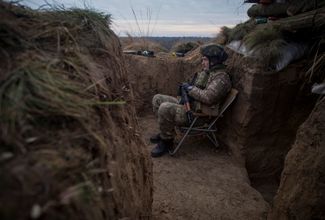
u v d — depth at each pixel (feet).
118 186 4.46
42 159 2.77
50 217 2.37
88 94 4.16
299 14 14.35
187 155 15.72
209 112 14.93
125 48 26.99
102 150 3.78
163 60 22.22
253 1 18.90
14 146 2.77
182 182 13.00
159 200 11.47
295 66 13.71
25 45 4.07
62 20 5.37
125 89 6.95
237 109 14.97
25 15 4.79
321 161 8.14
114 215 4.03
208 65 15.25
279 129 14.73
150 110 22.12
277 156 15.02
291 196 9.04
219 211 11.26
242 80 14.62
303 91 13.99
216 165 14.73
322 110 8.95
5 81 3.31
